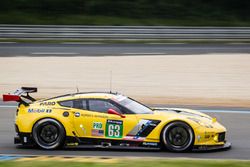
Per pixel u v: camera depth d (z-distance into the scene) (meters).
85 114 28.61
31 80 61.16
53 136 28.70
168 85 57.94
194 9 118.00
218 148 28.28
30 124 28.73
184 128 27.48
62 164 22.50
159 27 95.44
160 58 76.00
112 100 28.97
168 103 48.12
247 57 76.81
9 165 22.47
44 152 28.28
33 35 95.00
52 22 111.56
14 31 95.38
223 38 95.44
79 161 23.61
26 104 29.62
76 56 77.88
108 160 24.41
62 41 94.50
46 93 53.56
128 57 76.94
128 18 113.81
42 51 83.00
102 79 61.50
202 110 44.44
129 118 28.23
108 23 110.69
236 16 117.06
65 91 54.81
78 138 28.61
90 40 94.81
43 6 117.69
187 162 22.64
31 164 22.64
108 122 28.36
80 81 60.38
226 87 56.75
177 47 88.06
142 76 63.22
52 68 68.44
